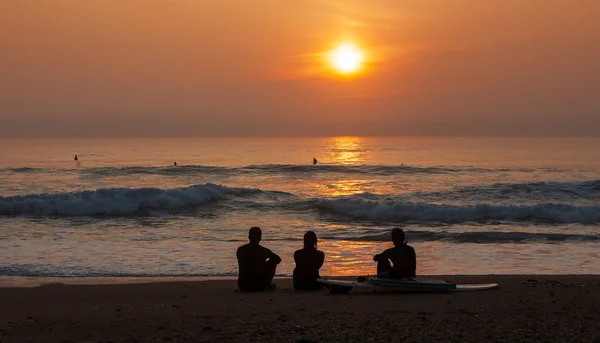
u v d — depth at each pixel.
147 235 19.34
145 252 15.70
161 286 11.05
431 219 23.84
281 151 140.25
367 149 156.38
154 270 13.20
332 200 26.27
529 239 18.34
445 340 6.74
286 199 28.86
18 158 95.00
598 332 7.02
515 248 16.77
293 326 7.44
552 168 63.19
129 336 7.11
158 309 8.72
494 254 15.81
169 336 7.05
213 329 7.34
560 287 10.38
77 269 13.21
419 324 7.49
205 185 29.34
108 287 10.94
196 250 16.09
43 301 9.58
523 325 7.40
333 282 9.95
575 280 11.53
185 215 24.97
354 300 9.22
